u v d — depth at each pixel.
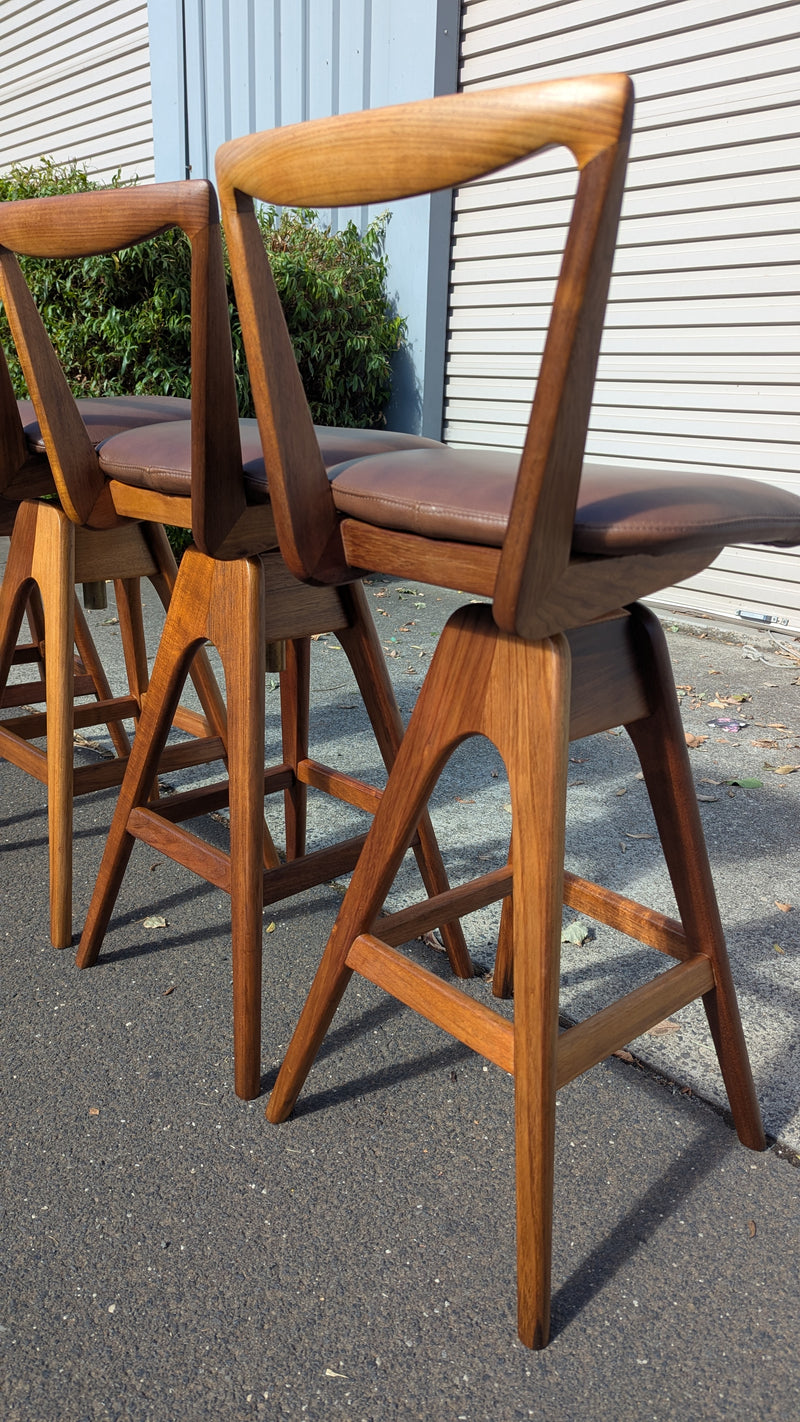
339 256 4.25
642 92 3.37
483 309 4.12
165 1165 1.20
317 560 1.01
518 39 3.64
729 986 1.18
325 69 4.27
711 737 2.68
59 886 1.62
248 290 0.89
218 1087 1.34
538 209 3.78
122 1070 1.37
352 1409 0.92
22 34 6.10
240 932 1.25
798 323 3.21
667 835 1.14
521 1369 0.96
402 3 3.87
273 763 2.40
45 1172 1.19
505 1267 1.08
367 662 1.44
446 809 2.21
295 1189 1.17
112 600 3.97
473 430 4.33
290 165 0.80
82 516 1.41
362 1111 1.31
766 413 3.38
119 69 5.40
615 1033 1.05
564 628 0.87
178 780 2.32
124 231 1.06
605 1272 1.08
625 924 1.25
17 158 6.57
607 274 0.70
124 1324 1.00
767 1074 1.39
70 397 1.35
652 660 1.07
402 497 0.90
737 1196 1.19
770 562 3.59
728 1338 1.00
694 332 3.49
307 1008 1.22
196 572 1.29
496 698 0.95
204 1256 1.08
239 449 1.12
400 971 1.11
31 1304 1.02
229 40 4.68
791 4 2.94
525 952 0.94
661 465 3.73
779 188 3.13
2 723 1.89
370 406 4.59
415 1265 1.08
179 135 5.10
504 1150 1.25
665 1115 1.32
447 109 0.69
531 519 0.76
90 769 1.69
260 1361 0.96
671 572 0.98
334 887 1.90
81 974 1.58
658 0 3.22
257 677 1.22
